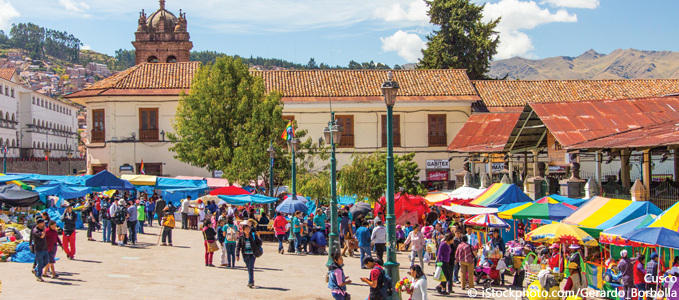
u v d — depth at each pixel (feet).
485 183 94.73
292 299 41.83
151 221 98.07
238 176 96.53
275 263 61.77
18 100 268.41
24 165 212.64
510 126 105.60
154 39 191.93
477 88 132.36
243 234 46.11
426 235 66.74
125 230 68.80
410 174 88.63
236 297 41.60
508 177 88.22
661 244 39.19
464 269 49.39
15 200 74.54
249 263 45.83
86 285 42.96
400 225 79.41
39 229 44.09
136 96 119.75
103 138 120.57
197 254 64.49
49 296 38.37
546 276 41.98
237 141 103.96
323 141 107.96
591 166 111.96
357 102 121.49
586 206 55.16
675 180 85.61
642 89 129.90
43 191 85.46
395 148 123.54
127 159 119.96
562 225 48.32
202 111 101.60
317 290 45.88
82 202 103.45
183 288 43.80
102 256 58.80
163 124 120.67
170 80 124.47
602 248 51.80
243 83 102.73
